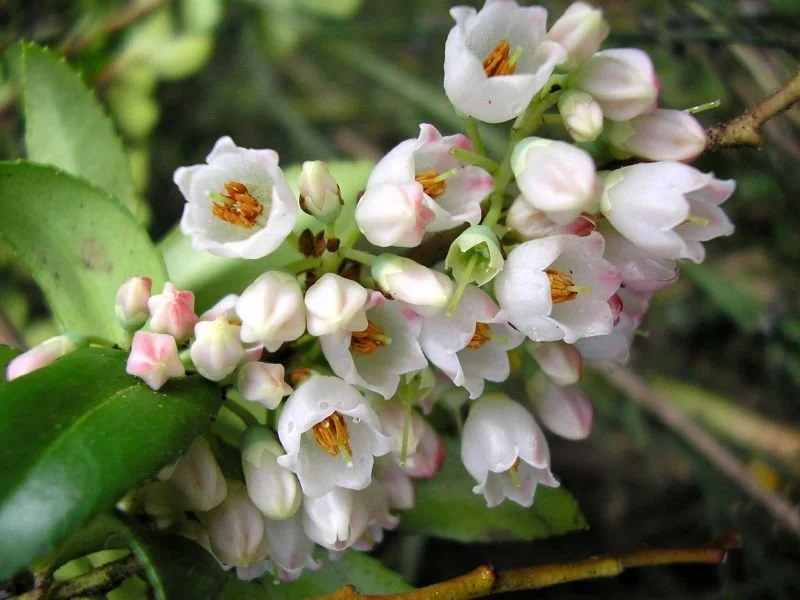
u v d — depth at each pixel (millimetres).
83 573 93
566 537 160
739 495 143
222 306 86
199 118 204
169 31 173
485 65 87
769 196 156
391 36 183
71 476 74
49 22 155
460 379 85
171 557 85
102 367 82
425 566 155
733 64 151
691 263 154
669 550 100
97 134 105
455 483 106
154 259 95
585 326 87
